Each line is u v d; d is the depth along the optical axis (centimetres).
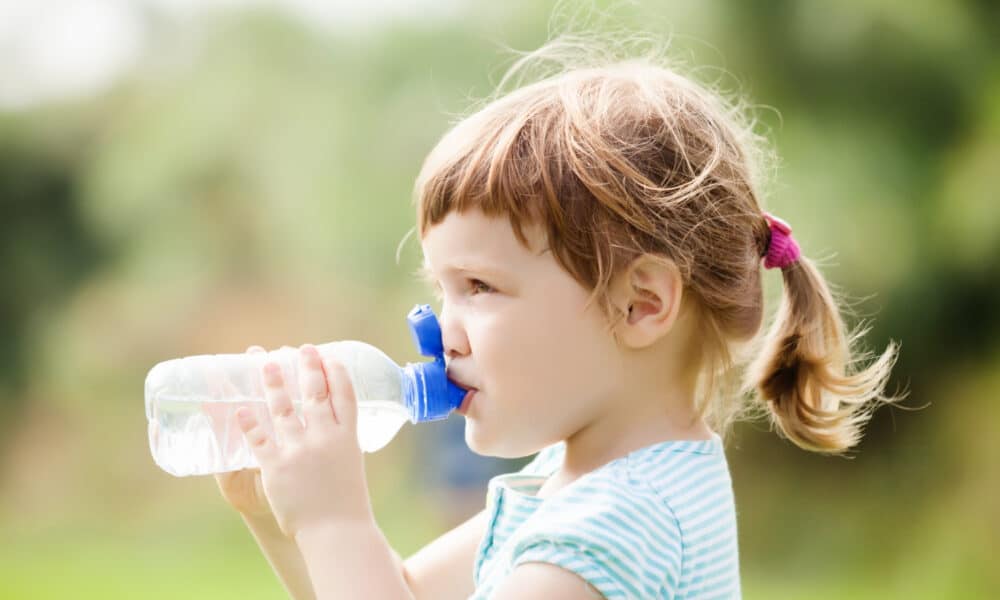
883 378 293
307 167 1155
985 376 1068
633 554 215
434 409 250
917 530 1039
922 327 1066
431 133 1095
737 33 1050
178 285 1289
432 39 1103
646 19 952
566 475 251
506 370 241
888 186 1049
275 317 1232
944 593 960
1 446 1345
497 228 240
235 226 1256
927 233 1052
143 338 1315
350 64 1149
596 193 240
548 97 257
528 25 1064
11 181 1489
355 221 1126
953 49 1068
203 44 1264
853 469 1094
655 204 245
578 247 239
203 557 1055
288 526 236
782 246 275
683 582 224
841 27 1050
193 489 1231
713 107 276
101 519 1238
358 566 231
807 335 279
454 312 250
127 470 1291
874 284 1043
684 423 251
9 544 1132
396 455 1154
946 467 1059
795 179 1034
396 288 1132
